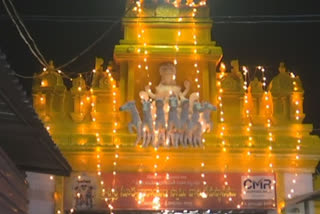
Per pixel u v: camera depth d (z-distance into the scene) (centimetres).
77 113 1567
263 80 1681
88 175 1527
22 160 1162
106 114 1584
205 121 1531
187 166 1538
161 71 1605
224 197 1523
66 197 1509
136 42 1627
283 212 1549
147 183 1523
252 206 1520
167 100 1562
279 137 1569
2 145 1023
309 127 1587
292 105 1602
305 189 1541
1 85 715
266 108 1606
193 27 1653
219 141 1548
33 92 1600
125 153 1526
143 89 1608
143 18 1627
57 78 1609
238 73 1639
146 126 1527
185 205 1514
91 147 1520
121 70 1622
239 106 1608
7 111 831
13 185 1120
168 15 1653
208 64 1631
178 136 1527
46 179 1504
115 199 1512
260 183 1537
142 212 1563
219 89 1614
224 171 1541
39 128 909
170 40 1638
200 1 1680
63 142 1530
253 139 1559
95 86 1609
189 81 1614
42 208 1481
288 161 1549
